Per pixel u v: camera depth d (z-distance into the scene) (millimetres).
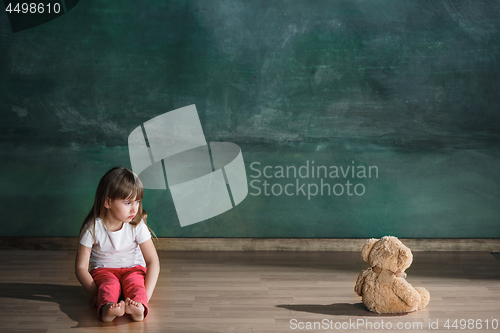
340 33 3436
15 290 2674
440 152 3518
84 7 3406
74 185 3529
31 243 3512
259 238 3545
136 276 2453
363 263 3234
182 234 3559
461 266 3168
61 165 3512
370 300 2365
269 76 3465
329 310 2396
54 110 3471
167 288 2715
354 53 3449
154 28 3430
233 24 3430
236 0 3418
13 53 3428
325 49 3445
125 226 2521
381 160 3529
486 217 3555
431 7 3424
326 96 3480
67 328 2184
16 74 3445
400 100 3480
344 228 3570
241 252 3482
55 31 3418
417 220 3561
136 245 2598
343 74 3465
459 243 3523
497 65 3459
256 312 2371
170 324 2229
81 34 3422
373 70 3459
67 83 3453
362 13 3426
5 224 3539
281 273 3002
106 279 2395
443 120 3492
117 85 3459
